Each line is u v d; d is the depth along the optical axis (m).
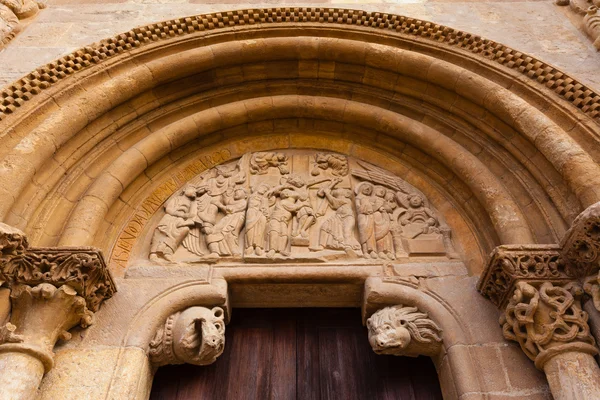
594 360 3.52
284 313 4.84
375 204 5.16
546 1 6.12
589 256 3.63
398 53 5.43
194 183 5.49
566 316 3.63
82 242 4.23
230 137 5.87
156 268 4.55
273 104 5.79
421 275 4.49
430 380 4.33
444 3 6.05
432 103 5.49
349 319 4.79
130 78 5.07
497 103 4.83
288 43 5.60
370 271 4.54
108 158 5.07
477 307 4.24
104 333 4.02
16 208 4.13
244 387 4.27
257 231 4.85
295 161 5.82
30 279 3.74
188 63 5.37
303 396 4.23
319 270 4.52
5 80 4.74
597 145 4.23
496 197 4.57
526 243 4.18
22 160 4.13
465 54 5.27
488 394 3.72
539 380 3.78
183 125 5.45
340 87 5.87
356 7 5.90
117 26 5.58
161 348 4.02
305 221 4.99
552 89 4.77
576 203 4.13
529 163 4.64
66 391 3.65
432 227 4.99
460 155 5.02
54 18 5.74
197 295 4.31
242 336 4.66
